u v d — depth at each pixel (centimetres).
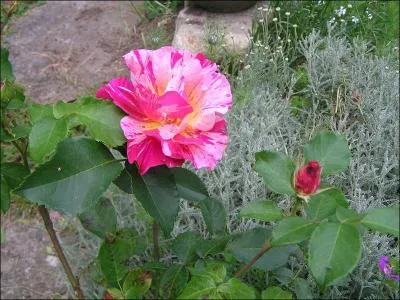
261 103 74
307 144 35
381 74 78
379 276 52
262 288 52
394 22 95
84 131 75
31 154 31
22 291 66
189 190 38
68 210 31
